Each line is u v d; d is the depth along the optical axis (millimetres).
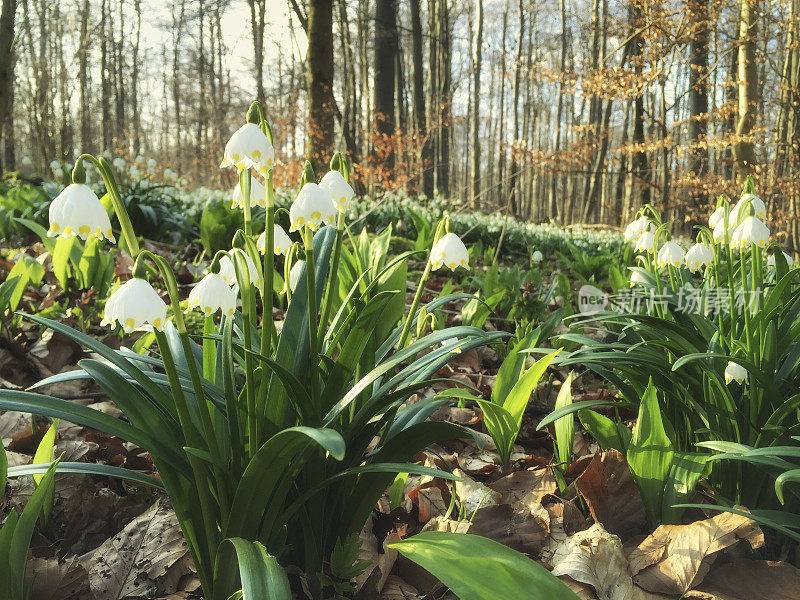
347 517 1988
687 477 2180
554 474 2623
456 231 11352
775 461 1934
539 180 46562
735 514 2041
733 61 17703
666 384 2611
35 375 3400
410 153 17156
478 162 28938
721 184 14492
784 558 2211
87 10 34938
